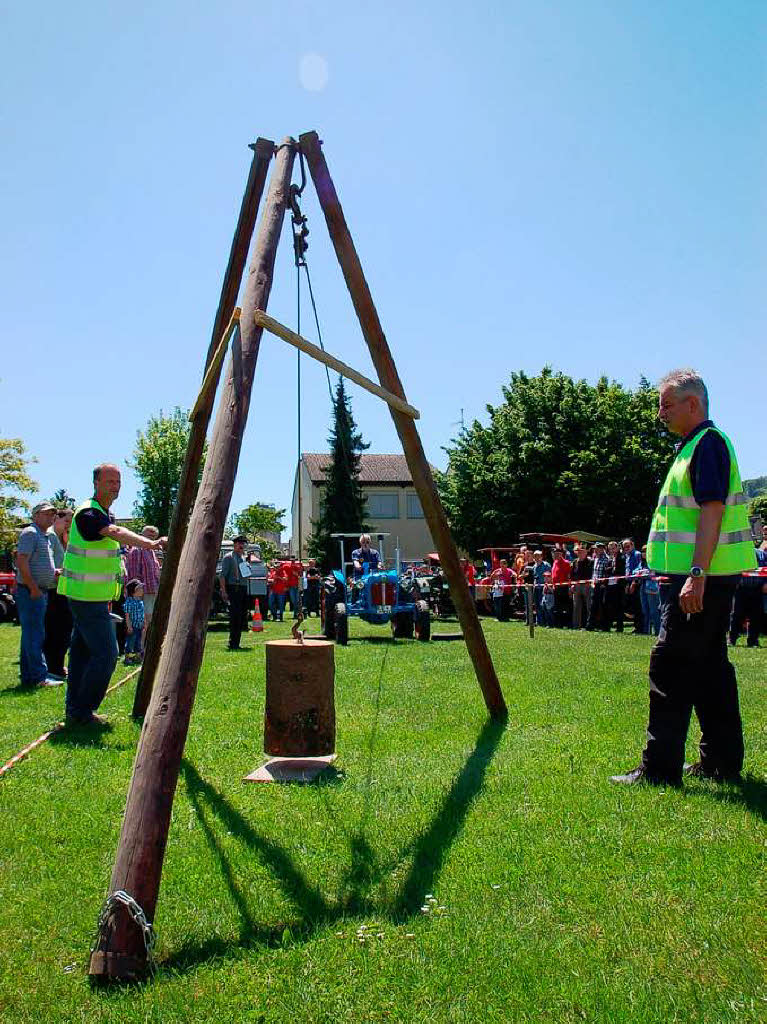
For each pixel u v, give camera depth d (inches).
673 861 128.3
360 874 127.0
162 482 1722.4
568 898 116.6
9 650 490.6
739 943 102.3
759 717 234.8
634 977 95.0
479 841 138.2
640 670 335.6
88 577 234.1
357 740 213.3
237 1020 88.4
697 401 168.6
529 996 91.6
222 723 237.5
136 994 94.2
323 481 1877.5
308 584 974.4
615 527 1423.5
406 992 93.0
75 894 121.9
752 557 165.6
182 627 122.1
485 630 637.9
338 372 178.5
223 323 214.1
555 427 1422.2
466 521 1480.1
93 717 240.2
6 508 1430.9
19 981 97.8
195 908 116.2
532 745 201.6
